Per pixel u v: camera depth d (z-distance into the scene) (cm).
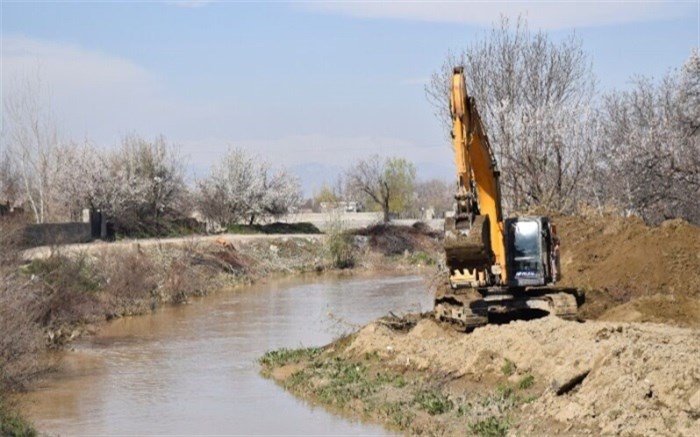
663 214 3978
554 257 2664
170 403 2402
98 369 2925
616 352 1789
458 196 2369
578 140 4644
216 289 5309
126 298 4369
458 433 1834
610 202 4231
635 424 1577
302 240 7056
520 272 2614
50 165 6819
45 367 2875
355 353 2731
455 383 2189
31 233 5031
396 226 7912
